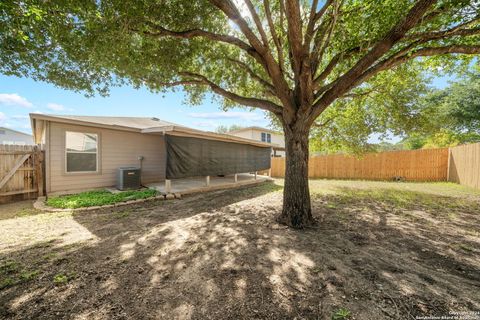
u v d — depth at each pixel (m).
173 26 3.92
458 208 5.42
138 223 4.06
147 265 2.48
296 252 2.86
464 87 11.13
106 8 3.01
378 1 3.46
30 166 5.91
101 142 7.28
